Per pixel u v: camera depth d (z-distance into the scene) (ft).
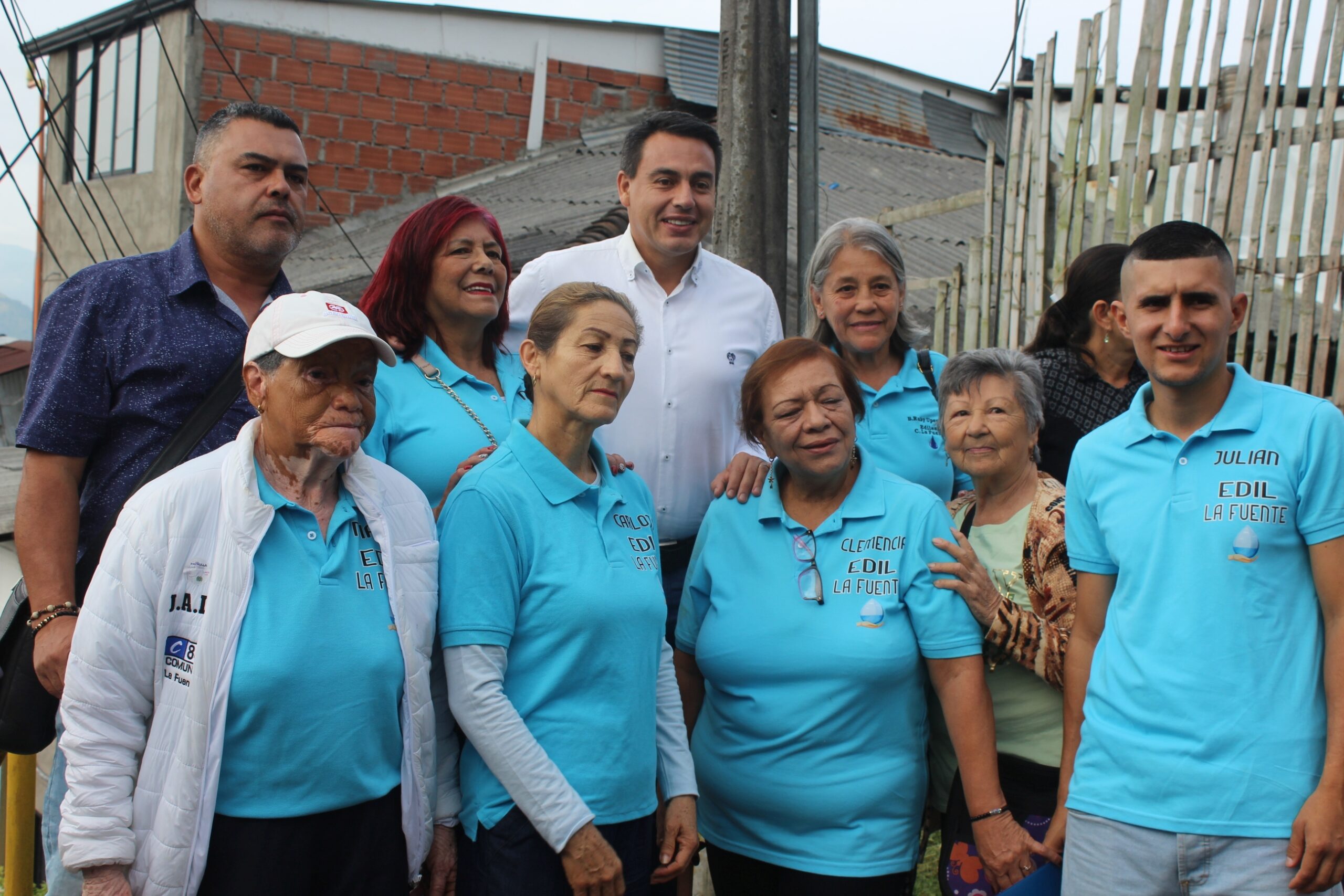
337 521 7.39
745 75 16.34
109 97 42.86
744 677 9.11
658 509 10.74
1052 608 8.95
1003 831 8.59
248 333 8.88
